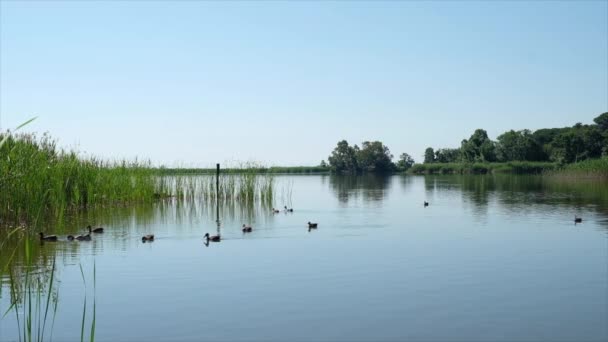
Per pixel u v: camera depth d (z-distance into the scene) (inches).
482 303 605.9
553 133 6565.0
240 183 1953.7
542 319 548.4
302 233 1154.7
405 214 1535.4
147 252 919.0
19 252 897.5
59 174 1323.8
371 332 511.8
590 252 911.0
